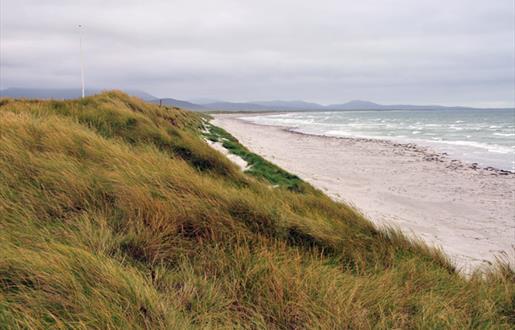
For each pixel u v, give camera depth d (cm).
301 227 461
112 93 1670
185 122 2116
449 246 773
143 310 237
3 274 253
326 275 336
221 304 270
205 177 702
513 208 1138
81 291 241
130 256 325
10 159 498
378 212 1035
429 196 1284
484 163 2083
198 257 346
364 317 267
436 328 269
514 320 313
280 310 273
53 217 378
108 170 536
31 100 1470
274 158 1945
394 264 415
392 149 2722
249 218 452
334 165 1900
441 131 4841
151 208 413
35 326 208
